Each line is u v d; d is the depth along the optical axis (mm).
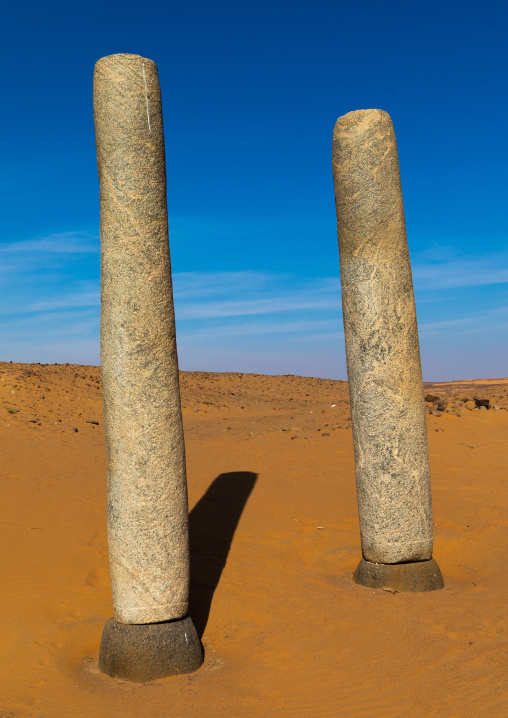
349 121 5699
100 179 4422
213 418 19766
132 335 4289
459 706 3570
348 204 5707
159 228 4395
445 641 4449
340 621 4996
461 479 9805
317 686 3998
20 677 4285
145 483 4289
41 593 5664
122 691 4055
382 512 5695
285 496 9047
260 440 13438
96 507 8391
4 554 6574
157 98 4465
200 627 5164
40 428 15055
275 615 5262
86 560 6477
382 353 5645
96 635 5027
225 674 4293
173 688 4059
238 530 7594
